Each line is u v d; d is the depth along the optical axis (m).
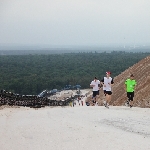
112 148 9.27
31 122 13.06
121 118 13.98
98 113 15.52
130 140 10.17
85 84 167.25
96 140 10.16
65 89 162.38
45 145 9.64
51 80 165.00
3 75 185.62
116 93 37.88
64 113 15.62
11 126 12.29
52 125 12.41
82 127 12.02
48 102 28.47
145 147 9.37
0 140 10.24
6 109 17.28
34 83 157.25
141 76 36.62
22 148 9.34
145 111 16.06
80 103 83.69
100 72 194.88
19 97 22.83
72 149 9.21
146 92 24.84
